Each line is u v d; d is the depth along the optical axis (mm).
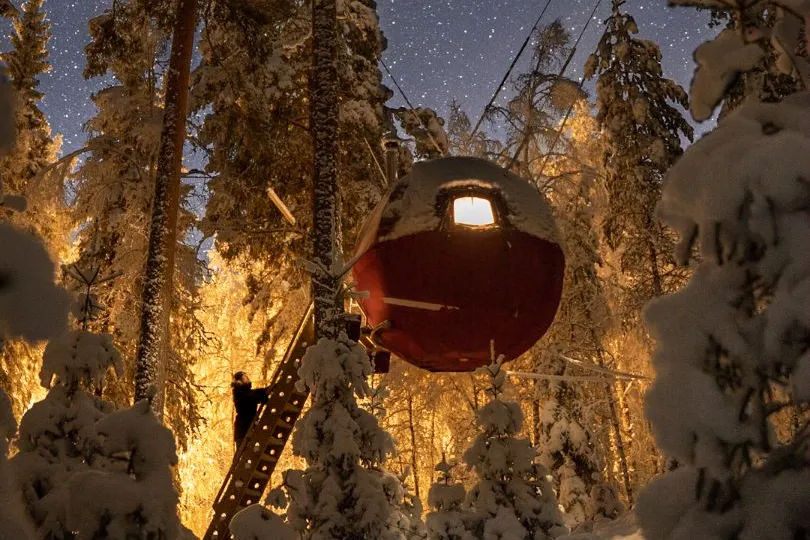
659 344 1617
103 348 5742
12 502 1658
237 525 7934
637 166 18297
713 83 1828
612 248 19250
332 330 9672
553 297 10695
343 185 17094
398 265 10367
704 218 1594
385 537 8586
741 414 1494
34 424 5180
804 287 1401
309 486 8641
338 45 17594
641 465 20469
